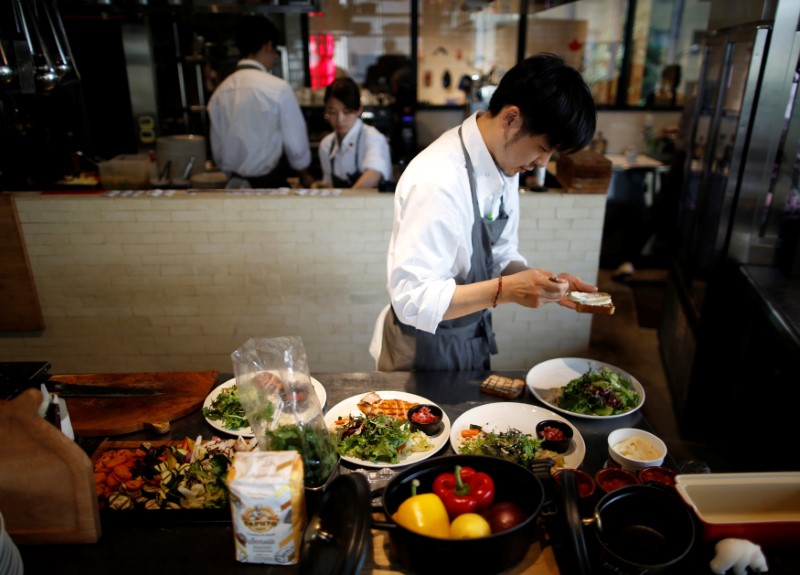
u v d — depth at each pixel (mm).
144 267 3117
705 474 1237
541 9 3105
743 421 2607
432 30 5844
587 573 1000
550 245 3176
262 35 3611
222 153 3777
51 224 3002
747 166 2527
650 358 3811
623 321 4328
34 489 1160
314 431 1259
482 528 1030
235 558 1155
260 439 1251
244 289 3184
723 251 2689
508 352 3402
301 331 3295
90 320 3215
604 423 1604
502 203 1789
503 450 1348
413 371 1827
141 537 1211
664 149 5391
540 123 1375
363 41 5797
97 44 4445
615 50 5762
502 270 1956
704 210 3037
